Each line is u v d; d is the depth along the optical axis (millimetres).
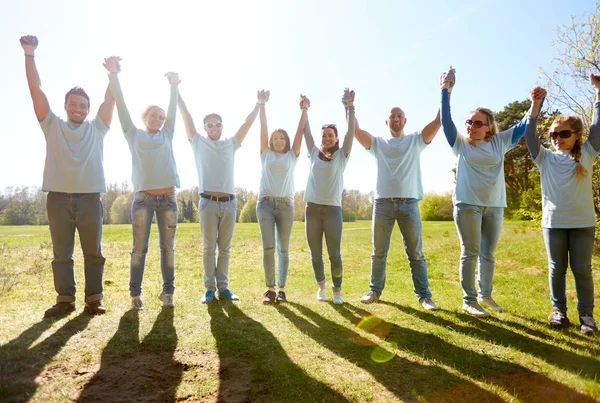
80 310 3756
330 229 4488
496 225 4062
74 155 3617
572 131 3711
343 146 4449
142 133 4082
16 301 4180
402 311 4055
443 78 4102
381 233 4449
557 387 2316
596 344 3098
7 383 2164
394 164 4352
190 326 3375
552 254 3736
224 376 2418
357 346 2967
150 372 2453
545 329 3492
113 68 3861
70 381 2279
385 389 2270
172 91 4344
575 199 3607
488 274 4184
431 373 2498
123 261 7965
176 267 7367
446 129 4094
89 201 3674
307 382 2332
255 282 6004
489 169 3965
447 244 11906
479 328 3475
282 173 4664
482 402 2125
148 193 4059
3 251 9242
